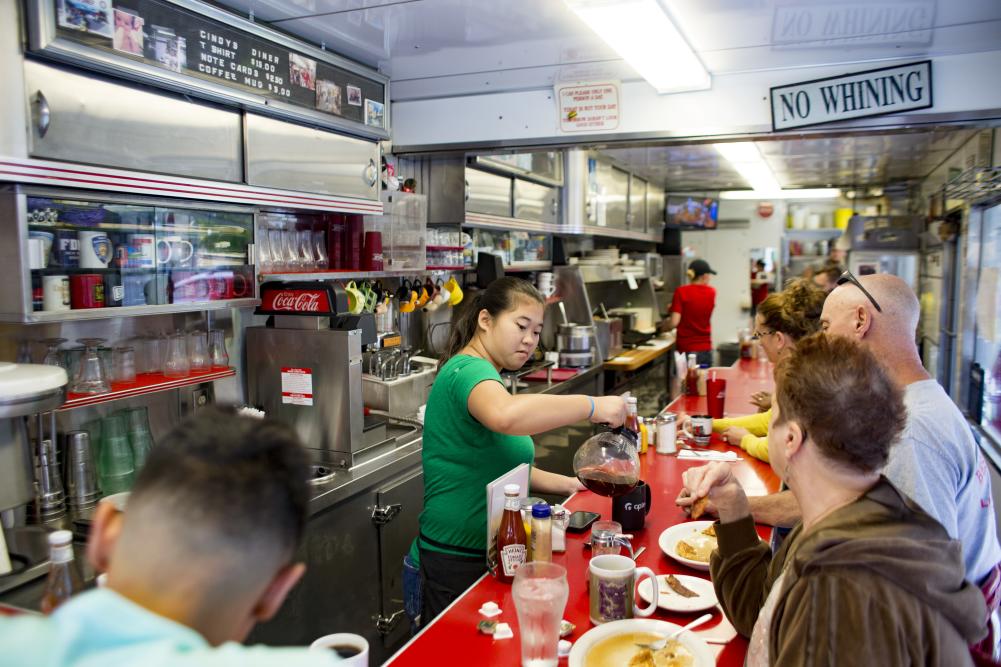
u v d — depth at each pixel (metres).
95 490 2.60
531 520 1.84
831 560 1.02
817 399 1.13
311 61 3.01
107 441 2.69
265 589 0.78
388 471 3.11
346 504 2.88
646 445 3.12
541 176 5.62
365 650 1.36
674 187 9.61
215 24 2.53
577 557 1.97
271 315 3.22
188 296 2.62
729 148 6.34
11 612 1.35
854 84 3.33
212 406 0.88
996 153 4.79
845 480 1.13
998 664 1.14
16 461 2.13
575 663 1.38
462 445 2.09
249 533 0.74
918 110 3.27
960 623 1.02
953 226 6.46
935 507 1.56
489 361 2.28
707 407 3.96
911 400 1.67
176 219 2.56
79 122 2.13
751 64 3.37
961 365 5.92
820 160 7.09
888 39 3.01
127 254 2.39
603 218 6.84
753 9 2.69
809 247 10.65
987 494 1.68
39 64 2.02
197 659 0.64
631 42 2.89
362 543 3.00
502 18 2.80
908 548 1.00
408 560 2.29
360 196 3.43
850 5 2.63
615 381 6.60
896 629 0.97
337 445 3.06
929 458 1.58
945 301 6.56
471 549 2.11
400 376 3.71
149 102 2.36
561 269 6.11
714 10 2.69
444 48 3.19
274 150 2.89
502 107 3.90
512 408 1.95
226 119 2.68
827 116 3.39
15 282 2.04
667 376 8.58
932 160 7.05
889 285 1.83
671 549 1.96
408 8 2.70
